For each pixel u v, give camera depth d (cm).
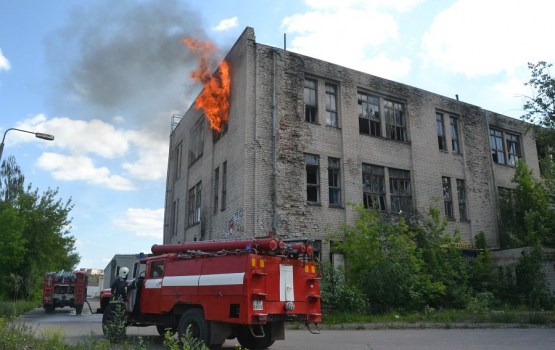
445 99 2612
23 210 3484
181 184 2908
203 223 2344
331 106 2214
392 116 2402
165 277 1119
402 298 1803
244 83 1994
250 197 1873
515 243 2420
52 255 3609
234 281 958
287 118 2038
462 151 2598
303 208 1975
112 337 1058
